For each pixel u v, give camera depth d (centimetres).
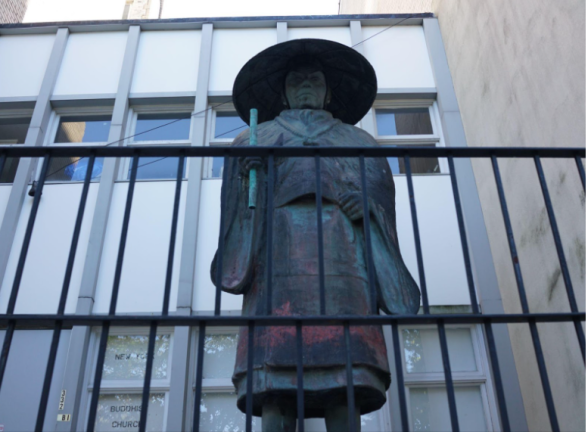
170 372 671
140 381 664
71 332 679
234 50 954
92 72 936
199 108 884
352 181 425
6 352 249
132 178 293
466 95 844
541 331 617
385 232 405
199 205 780
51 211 780
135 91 913
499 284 720
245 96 511
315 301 366
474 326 700
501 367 675
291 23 982
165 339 695
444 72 917
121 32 979
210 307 705
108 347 688
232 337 693
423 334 700
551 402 245
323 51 484
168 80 924
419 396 662
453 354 688
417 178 801
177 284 718
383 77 928
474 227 763
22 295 716
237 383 381
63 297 261
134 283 722
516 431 638
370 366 352
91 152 298
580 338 262
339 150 302
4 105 912
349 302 369
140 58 946
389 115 916
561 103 569
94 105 916
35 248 750
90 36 974
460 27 868
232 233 418
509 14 692
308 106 484
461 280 726
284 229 397
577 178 539
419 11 1096
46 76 924
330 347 350
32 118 882
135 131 898
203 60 932
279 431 355
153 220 770
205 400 654
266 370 349
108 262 738
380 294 386
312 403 358
